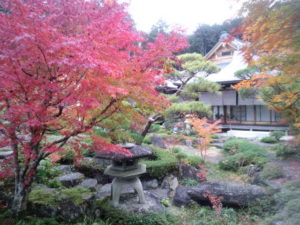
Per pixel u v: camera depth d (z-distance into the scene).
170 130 13.56
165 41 4.17
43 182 4.96
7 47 2.51
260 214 4.87
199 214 5.03
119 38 3.38
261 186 6.14
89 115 3.68
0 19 2.49
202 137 9.61
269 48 2.60
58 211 3.85
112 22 3.20
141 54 4.14
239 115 15.52
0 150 6.20
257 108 14.79
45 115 2.97
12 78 2.64
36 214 3.77
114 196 4.68
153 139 10.65
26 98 2.98
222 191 5.39
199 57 9.76
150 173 6.45
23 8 2.78
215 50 19.41
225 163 8.24
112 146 3.78
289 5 2.14
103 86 2.82
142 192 4.89
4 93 2.82
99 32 3.08
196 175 7.25
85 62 2.46
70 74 2.89
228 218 4.84
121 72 2.97
